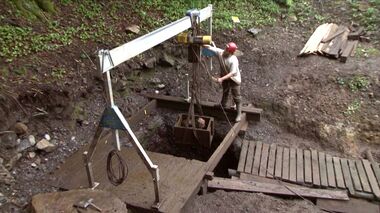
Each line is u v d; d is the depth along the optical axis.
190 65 8.35
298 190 5.32
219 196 4.99
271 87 7.82
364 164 6.02
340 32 9.60
